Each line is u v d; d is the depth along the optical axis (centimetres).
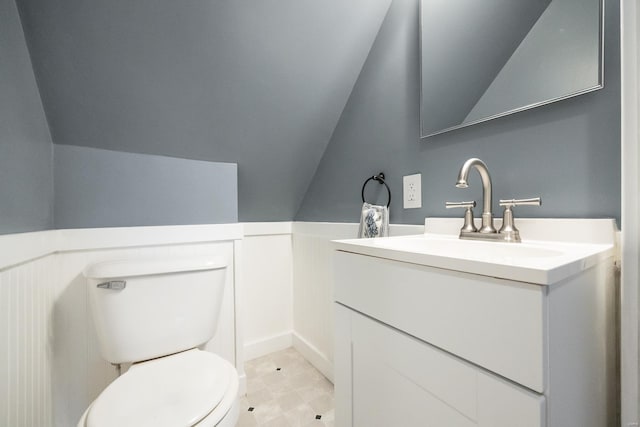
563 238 76
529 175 85
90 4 92
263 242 192
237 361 144
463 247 88
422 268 61
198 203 141
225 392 80
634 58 60
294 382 156
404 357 65
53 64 98
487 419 50
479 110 96
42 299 99
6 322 76
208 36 111
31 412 90
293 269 201
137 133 123
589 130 74
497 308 48
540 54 82
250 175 164
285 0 114
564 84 77
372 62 140
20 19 88
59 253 111
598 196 72
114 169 123
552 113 80
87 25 95
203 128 134
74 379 113
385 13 133
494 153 93
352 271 80
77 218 116
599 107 72
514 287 46
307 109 150
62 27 93
